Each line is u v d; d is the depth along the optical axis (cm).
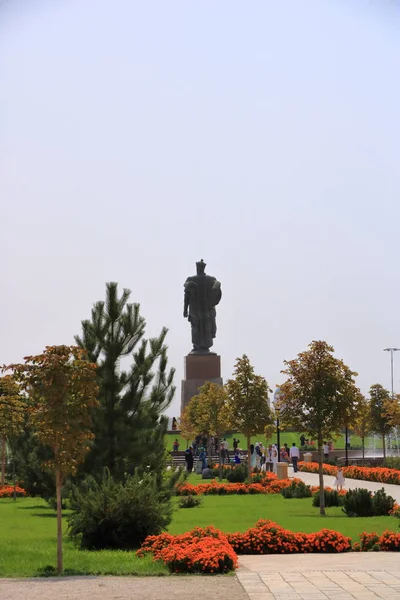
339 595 1590
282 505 3972
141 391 3067
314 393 3416
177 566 1962
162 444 3111
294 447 6925
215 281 10669
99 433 3011
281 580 1786
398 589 1647
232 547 2300
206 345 10519
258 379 5272
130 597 1614
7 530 2977
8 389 4172
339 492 4047
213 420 6469
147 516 2453
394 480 5241
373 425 7631
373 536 2370
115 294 3091
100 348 3058
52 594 1655
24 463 4138
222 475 6153
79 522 2447
